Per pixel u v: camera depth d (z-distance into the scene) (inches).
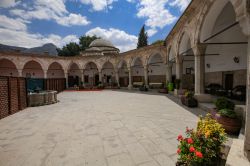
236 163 108.3
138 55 923.4
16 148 180.4
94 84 1282.0
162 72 959.0
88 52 1259.2
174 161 144.3
